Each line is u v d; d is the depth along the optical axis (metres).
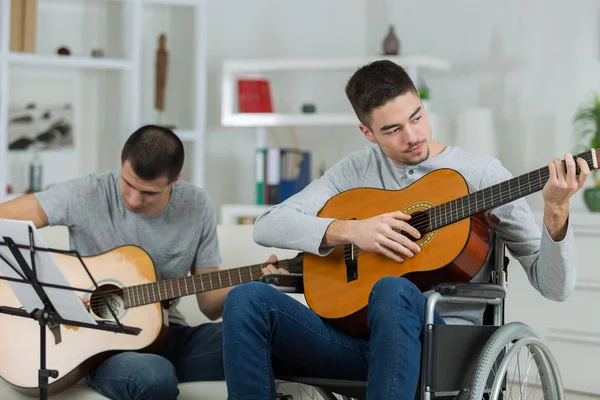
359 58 5.45
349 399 2.91
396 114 2.60
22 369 2.84
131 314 2.94
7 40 5.32
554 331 4.49
